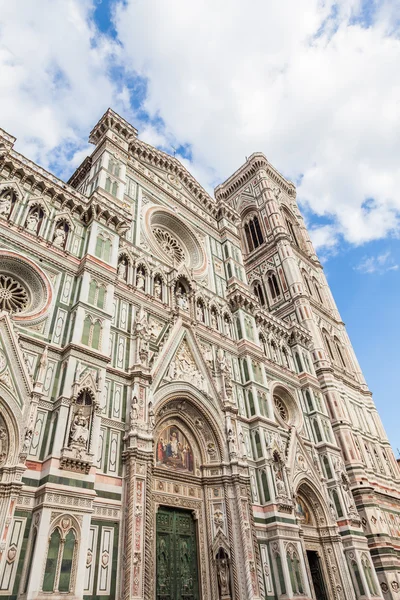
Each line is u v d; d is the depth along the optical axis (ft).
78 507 63.16
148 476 75.87
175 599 76.07
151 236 124.06
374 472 157.17
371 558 123.85
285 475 105.91
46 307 82.07
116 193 118.93
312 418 141.79
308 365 157.79
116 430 78.54
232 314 136.36
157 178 145.38
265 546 92.48
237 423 103.91
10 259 82.69
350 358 204.13
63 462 64.64
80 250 97.50
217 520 88.43
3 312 72.90
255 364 125.39
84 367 77.41
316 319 200.54
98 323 86.28
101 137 136.67
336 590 106.93
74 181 134.92
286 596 85.46
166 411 93.97
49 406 71.05
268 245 231.30
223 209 166.30
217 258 149.79
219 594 80.53
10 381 67.87
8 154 94.12
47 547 57.57
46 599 54.34
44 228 93.35
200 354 107.76
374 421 184.75
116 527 68.44
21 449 62.95
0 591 53.36
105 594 61.72
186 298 120.78
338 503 123.34
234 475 92.07
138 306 102.68
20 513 59.67
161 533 81.05
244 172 282.97
